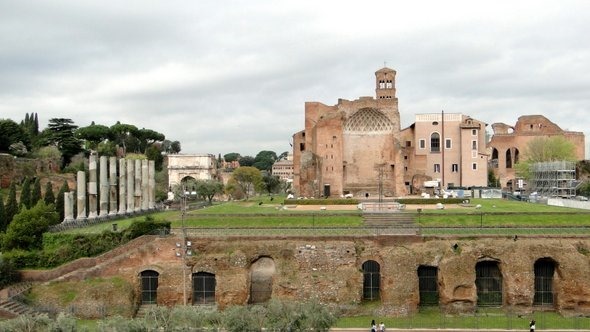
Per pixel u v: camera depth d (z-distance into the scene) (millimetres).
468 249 65250
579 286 62969
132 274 66688
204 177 199500
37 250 71438
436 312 63719
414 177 143750
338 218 81438
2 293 60375
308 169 126938
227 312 46500
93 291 63062
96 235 72188
